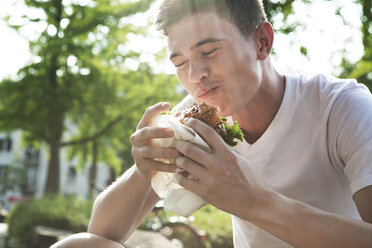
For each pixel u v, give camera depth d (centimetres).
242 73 134
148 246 446
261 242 164
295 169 153
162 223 664
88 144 1964
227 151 114
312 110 149
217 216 679
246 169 115
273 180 158
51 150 1736
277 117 153
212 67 131
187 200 139
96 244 138
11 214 1229
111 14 1605
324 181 151
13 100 1652
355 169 126
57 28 1605
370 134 126
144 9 1585
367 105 133
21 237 1052
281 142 154
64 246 138
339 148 138
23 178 4156
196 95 138
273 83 155
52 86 1639
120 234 157
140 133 130
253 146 161
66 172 4109
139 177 148
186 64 136
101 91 1650
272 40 144
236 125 136
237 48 132
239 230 177
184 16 129
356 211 160
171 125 123
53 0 1608
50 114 1659
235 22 132
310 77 159
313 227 111
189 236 604
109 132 1784
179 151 125
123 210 153
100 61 1677
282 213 113
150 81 1742
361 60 670
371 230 111
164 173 140
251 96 140
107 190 162
